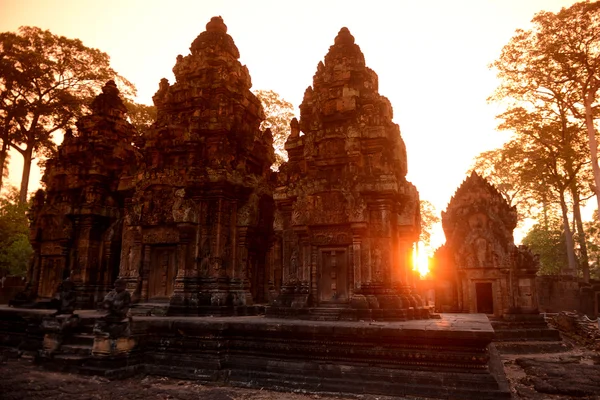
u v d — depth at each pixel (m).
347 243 14.95
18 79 33.59
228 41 21.94
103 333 12.97
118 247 23.05
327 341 11.88
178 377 12.70
